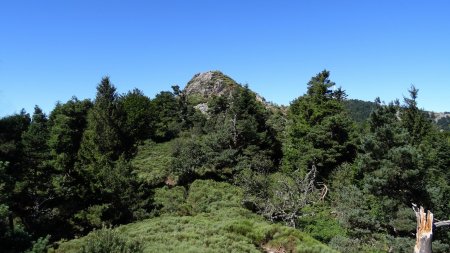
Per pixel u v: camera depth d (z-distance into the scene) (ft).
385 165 79.46
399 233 76.84
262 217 90.53
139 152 180.86
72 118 134.62
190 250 52.21
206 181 123.85
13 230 49.08
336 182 113.91
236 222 70.64
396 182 79.00
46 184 99.40
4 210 48.39
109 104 135.03
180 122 221.87
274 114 221.87
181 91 232.73
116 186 94.73
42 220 94.12
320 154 122.11
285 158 138.41
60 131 128.57
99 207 90.63
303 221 89.51
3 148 89.97
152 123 180.24
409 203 78.38
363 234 78.59
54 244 66.49
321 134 126.52
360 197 89.35
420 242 50.06
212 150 135.23
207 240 58.85
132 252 40.19
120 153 130.41
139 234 62.90
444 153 121.70
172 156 146.00
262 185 104.88
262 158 136.15
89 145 118.11
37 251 47.73
